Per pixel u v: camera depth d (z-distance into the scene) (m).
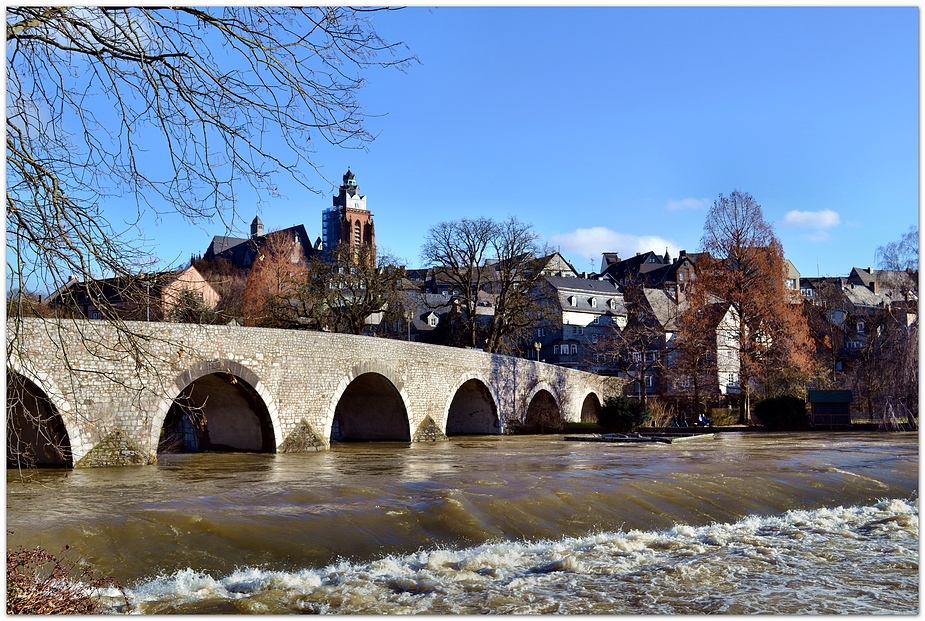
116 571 11.83
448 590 11.34
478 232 54.31
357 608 10.46
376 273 48.41
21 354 8.48
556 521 15.94
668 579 12.05
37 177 7.68
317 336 31.22
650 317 67.38
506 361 44.94
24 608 8.64
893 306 47.19
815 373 54.44
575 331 79.94
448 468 23.80
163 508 15.27
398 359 35.97
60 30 7.82
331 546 13.48
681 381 54.06
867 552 14.01
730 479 20.80
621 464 24.92
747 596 11.20
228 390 29.47
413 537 14.34
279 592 11.05
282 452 29.45
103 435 23.06
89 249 8.02
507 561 13.02
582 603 10.80
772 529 16.16
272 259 46.81
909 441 36.44
